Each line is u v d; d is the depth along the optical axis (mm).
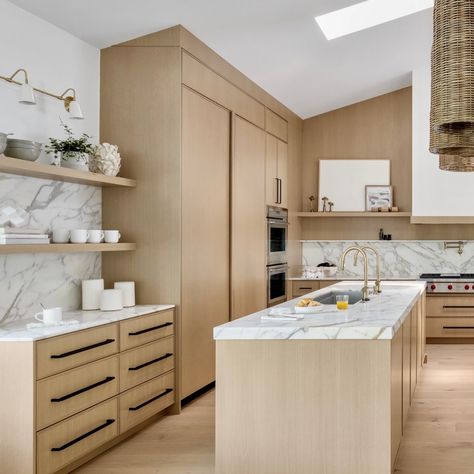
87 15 3973
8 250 3174
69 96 4059
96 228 4457
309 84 6582
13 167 3217
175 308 4426
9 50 3635
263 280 6246
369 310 3541
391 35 5652
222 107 5223
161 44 4449
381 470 2852
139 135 4477
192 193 4637
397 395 3238
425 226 7746
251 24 4641
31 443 2984
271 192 6555
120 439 3848
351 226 7922
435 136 3098
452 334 7152
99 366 3523
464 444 3773
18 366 3000
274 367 2945
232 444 2975
